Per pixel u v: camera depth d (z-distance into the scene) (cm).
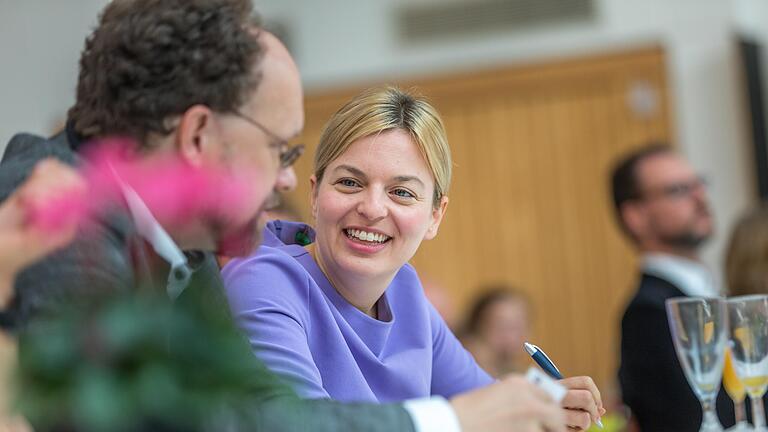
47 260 314
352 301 511
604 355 1477
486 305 1245
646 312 820
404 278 546
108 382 259
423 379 522
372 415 352
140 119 371
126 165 363
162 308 273
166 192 358
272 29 397
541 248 1504
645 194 989
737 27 1450
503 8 1503
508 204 1511
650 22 1470
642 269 973
